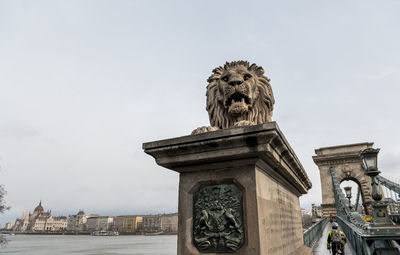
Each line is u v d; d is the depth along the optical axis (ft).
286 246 10.74
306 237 24.08
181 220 8.29
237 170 7.96
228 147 7.61
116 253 159.53
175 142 8.11
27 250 183.11
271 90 12.85
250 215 7.38
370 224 18.85
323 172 119.14
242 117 11.43
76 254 154.81
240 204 7.70
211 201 8.07
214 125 12.26
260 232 7.20
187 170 8.60
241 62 12.49
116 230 486.79
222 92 11.85
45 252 168.04
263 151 7.23
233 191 7.92
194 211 8.27
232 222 7.52
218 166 8.14
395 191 59.72
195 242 7.90
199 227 7.91
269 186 9.25
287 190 12.83
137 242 277.03
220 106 12.17
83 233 491.72
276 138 7.36
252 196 7.52
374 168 18.84
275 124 7.00
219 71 13.08
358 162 115.75
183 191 8.55
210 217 7.88
